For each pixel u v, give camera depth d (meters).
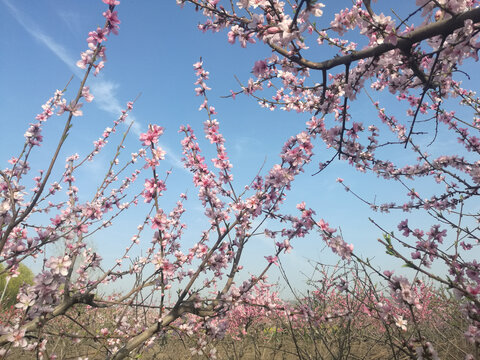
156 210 2.92
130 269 4.04
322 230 2.89
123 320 4.01
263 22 2.70
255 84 3.88
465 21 2.30
